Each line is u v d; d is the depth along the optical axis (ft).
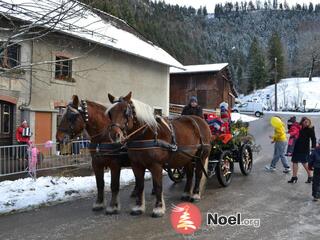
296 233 20.90
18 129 48.21
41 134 56.13
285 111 212.23
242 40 503.20
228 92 159.43
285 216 24.20
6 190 30.73
